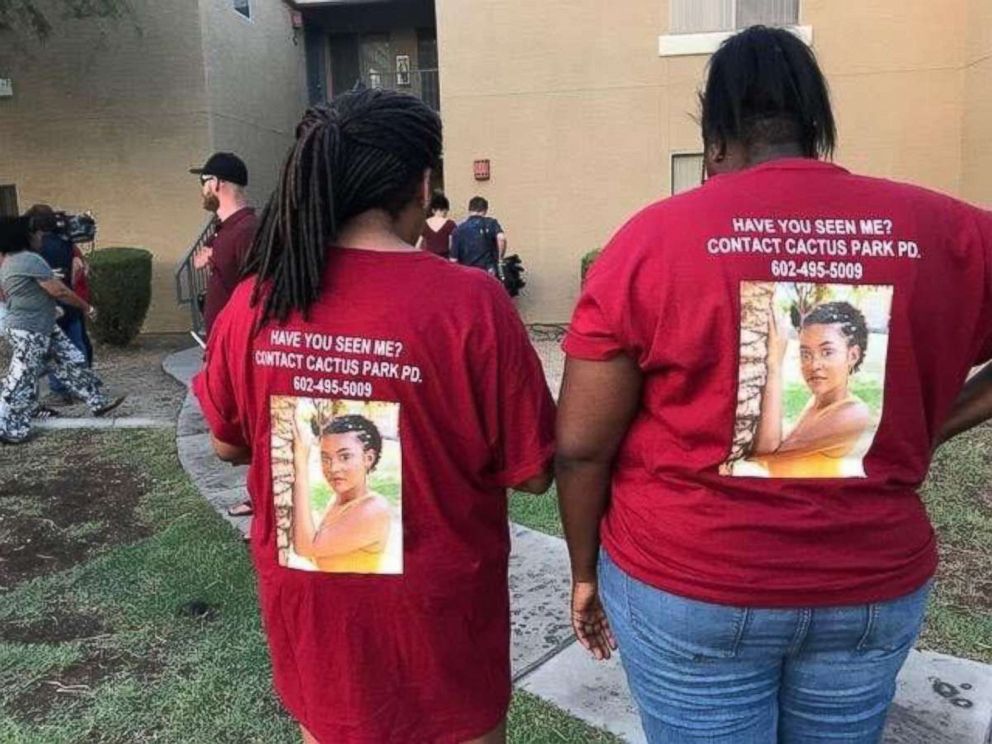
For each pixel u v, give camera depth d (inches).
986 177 381.7
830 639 57.9
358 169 61.6
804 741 62.2
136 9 480.7
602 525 65.3
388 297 61.4
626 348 57.5
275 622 67.4
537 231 455.5
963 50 402.0
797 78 59.0
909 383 56.0
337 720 66.1
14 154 497.4
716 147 62.0
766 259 54.7
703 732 60.6
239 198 164.2
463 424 62.6
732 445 56.2
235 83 531.8
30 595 153.0
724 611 56.9
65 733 112.4
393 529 62.9
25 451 250.8
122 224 498.9
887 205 56.1
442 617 64.4
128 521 192.2
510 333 63.0
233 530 178.7
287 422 63.4
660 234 56.1
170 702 118.3
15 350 259.4
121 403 305.9
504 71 445.1
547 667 122.3
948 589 144.0
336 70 691.4
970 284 56.7
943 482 195.5
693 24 427.8
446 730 66.7
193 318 458.6
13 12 450.0
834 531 56.2
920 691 113.7
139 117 490.6
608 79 438.6
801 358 55.0
